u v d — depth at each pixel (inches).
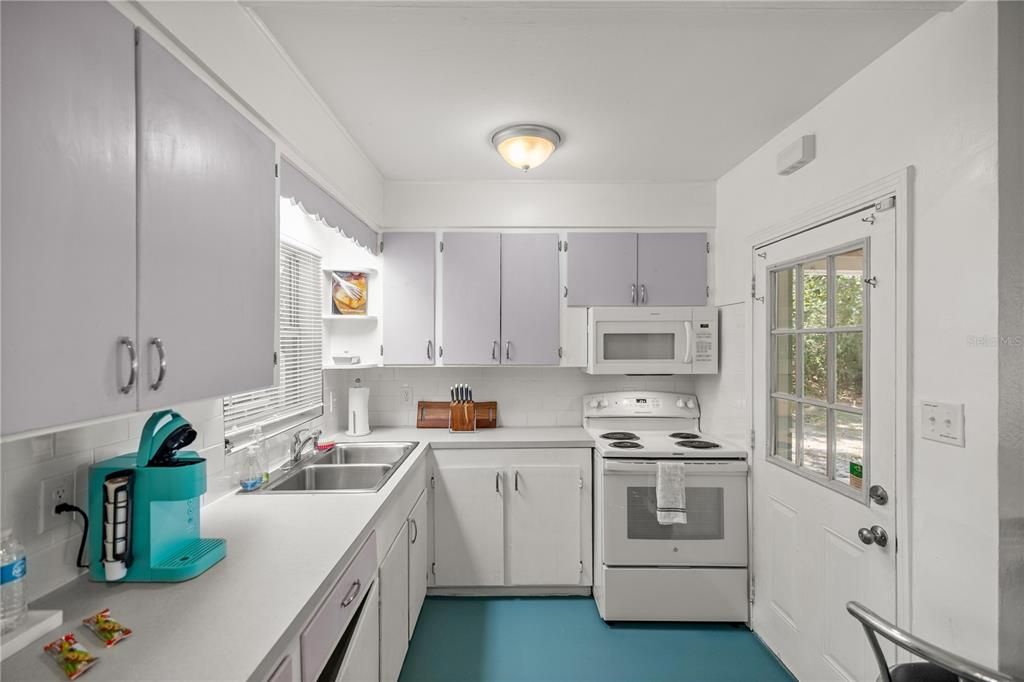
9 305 27.1
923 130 55.9
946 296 52.7
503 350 114.5
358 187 94.4
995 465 47.3
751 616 96.0
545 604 105.0
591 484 107.5
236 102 52.2
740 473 96.4
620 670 83.7
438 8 53.6
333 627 48.6
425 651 88.7
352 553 54.0
